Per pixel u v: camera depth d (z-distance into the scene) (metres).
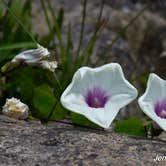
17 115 0.30
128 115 0.50
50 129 0.28
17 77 0.40
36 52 0.31
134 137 0.28
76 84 0.27
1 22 0.46
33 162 0.24
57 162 0.24
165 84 0.28
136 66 0.58
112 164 0.24
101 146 0.26
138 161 0.25
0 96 0.38
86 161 0.24
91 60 0.53
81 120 0.30
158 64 0.52
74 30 0.58
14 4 0.43
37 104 0.34
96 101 0.28
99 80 0.28
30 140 0.26
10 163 0.24
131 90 0.27
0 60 0.38
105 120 0.26
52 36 0.43
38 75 0.40
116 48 0.58
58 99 0.34
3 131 0.27
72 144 0.26
